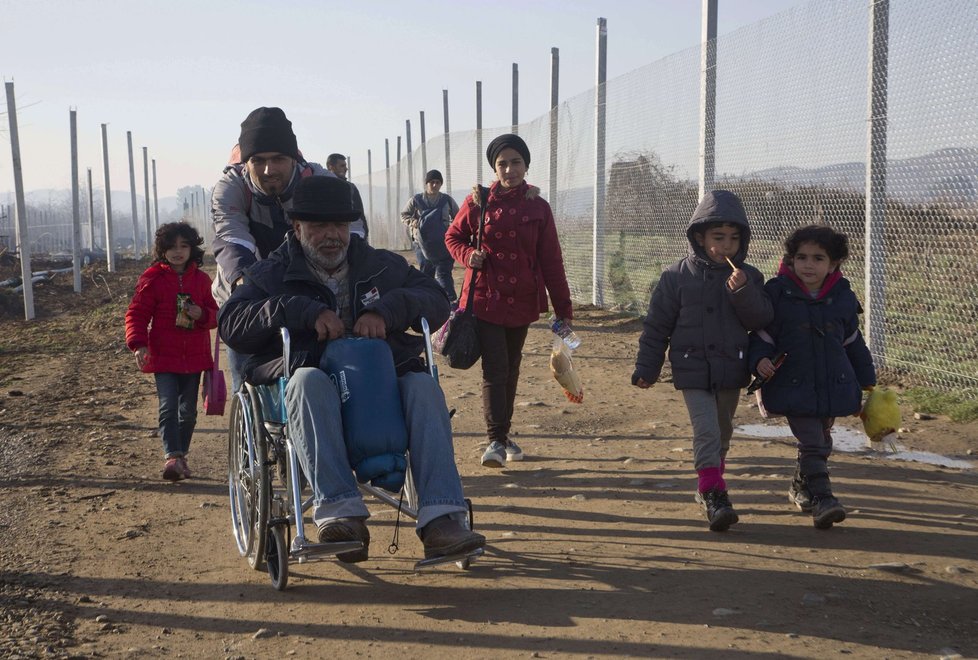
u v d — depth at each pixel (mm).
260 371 4387
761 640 3684
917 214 7914
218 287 5332
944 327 7875
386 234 38188
